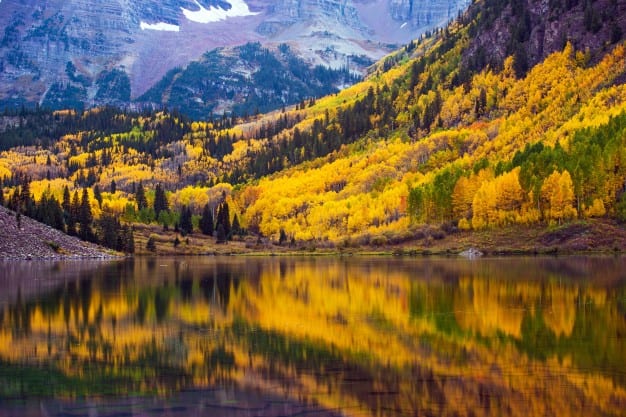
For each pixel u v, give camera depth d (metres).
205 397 34.06
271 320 56.44
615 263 105.94
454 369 38.66
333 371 38.75
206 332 51.00
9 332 51.09
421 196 178.62
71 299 70.50
